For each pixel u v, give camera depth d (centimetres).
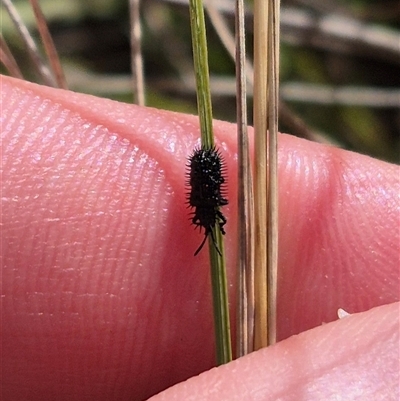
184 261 6
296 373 5
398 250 6
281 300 6
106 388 6
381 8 9
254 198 5
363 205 6
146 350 6
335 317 6
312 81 9
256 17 5
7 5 6
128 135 6
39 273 6
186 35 10
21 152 6
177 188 6
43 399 6
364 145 9
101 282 6
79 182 6
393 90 9
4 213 6
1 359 6
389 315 5
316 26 9
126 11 10
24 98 6
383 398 5
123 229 6
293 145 6
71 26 10
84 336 6
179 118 6
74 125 6
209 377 5
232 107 9
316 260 6
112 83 9
